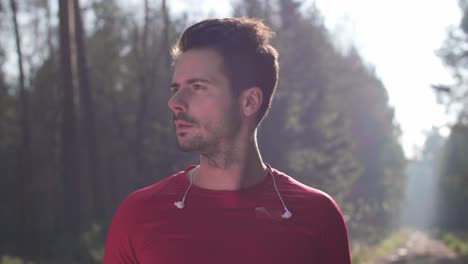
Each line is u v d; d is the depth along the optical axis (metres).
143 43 27.47
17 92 33.12
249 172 1.75
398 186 73.62
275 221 1.70
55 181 33.03
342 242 1.79
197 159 23.97
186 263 1.63
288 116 22.81
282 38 23.39
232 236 1.66
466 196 76.75
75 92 19.91
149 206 1.70
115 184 29.88
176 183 1.75
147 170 24.66
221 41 1.68
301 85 24.67
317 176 24.19
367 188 52.69
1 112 32.78
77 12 23.42
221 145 1.70
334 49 31.80
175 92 1.74
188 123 1.68
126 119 32.50
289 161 22.23
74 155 20.11
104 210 24.36
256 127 1.76
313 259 1.72
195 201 1.70
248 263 1.65
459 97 31.44
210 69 1.67
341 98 33.25
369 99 49.25
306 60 25.22
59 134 33.28
